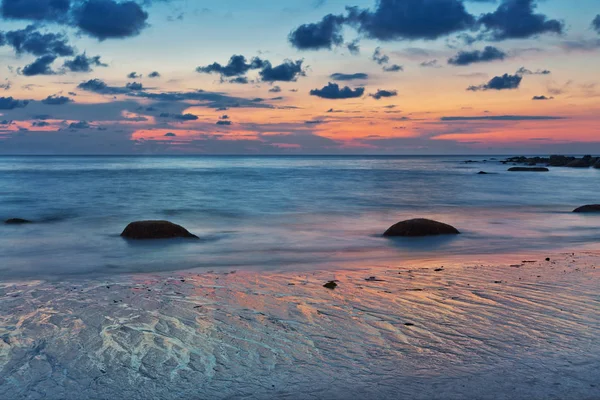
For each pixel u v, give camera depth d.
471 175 70.25
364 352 5.94
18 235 18.09
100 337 6.45
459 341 6.26
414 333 6.57
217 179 58.50
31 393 4.94
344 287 9.24
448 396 4.79
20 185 46.47
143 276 10.75
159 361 5.68
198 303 8.11
